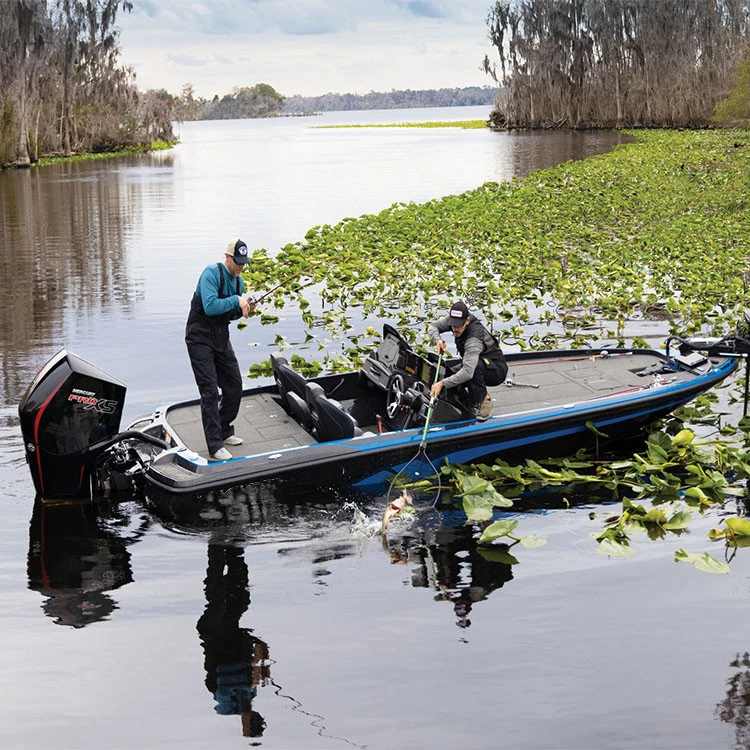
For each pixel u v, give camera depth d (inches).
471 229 833.5
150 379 398.3
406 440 279.0
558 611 203.8
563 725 162.4
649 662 182.1
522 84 3703.3
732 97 2682.1
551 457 303.4
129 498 274.4
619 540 242.8
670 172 1382.9
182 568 228.7
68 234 941.8
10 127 2175.2
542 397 317.4
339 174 1706.4
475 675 178.4
